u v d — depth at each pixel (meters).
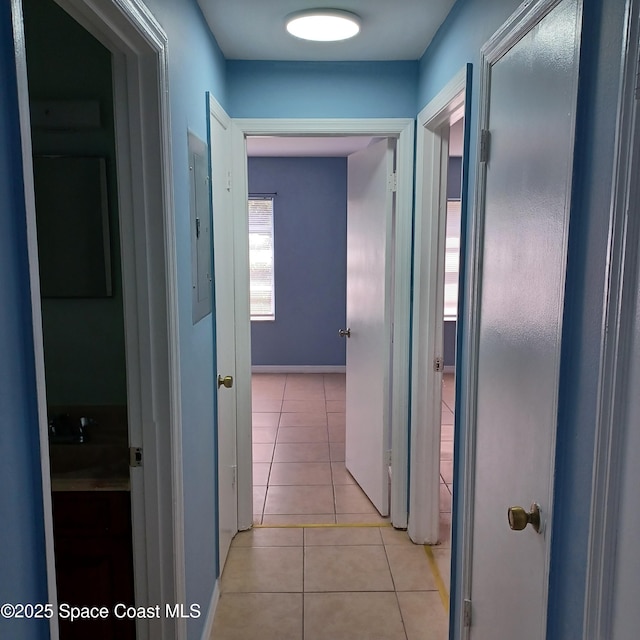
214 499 2.46
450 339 6.37
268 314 6.47
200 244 2.10
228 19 2.24
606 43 1.00
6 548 0.78
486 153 1.72
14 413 0.80
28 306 0.83
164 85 1.55
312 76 2.81
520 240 1.43
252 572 2.70
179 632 1.78
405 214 2.88
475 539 1.85
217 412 2.49
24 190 0.80
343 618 2.38
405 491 3.06
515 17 1.45
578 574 1.11
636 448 0.89
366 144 5.21
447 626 2.33
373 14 2.22
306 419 4.95
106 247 2.04
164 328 1.63
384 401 3.14
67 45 1.97
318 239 6.31
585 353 1.08
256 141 5.02
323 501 3.42
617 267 0.93
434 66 2.46
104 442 1.99
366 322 3.38
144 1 1.38
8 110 0.77
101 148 2.01
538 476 1.30
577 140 1.10
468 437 1.87
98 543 1.79
